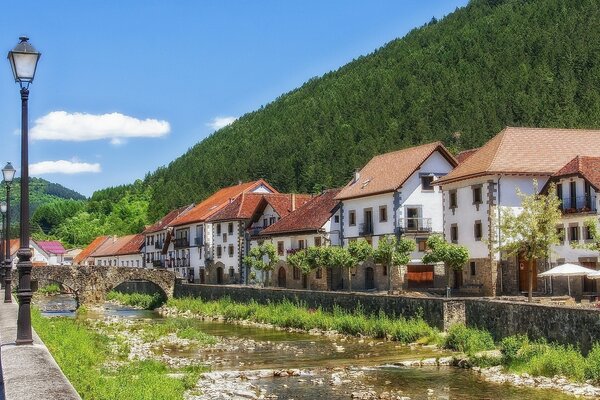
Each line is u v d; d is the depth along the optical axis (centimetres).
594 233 4622
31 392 1230
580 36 19625
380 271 7281
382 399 2747
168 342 4728
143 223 19850
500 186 6272
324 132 18850
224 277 10200
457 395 2803
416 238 7156
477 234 6444
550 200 5072
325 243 7994
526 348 3394
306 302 5919
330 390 2955
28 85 1966
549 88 17462
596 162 5622
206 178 19125
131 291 10606
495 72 19588
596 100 16225
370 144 16350
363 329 4847
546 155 6494
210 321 6494
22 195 1936
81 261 16825
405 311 4691
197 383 3075
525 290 6150
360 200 7719
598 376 2920
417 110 18038
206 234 10581
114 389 2192
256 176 17250
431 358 3675
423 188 7269
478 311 4062
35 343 1903
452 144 16150
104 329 5519
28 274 1892
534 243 4991
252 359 3909
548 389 2867
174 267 11844
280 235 8756
